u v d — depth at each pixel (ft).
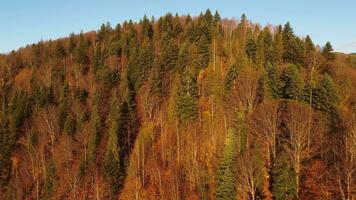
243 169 219.61
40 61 541.75
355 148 211.82
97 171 295.28
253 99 288.71
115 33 540.11
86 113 362.12
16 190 305.94
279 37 370.73
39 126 357.61
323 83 277.64
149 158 297.94
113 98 350.64
